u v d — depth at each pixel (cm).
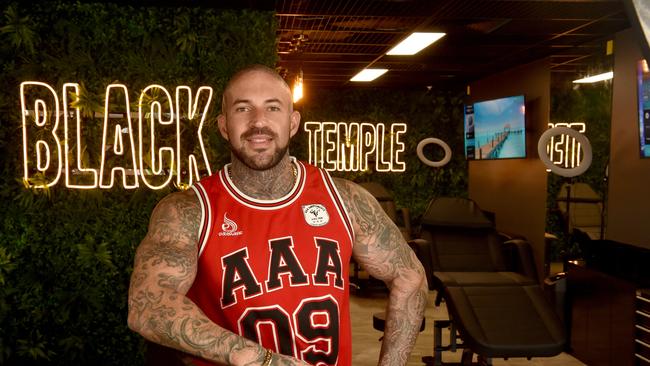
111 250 388
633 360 378
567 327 481
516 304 399
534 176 644
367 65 706
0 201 374
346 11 448
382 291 688
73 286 384
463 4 426
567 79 666
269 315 134
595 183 627
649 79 432
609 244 445
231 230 137
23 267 378
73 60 377
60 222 381
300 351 135
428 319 565
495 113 708
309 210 143
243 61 396
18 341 376
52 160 380
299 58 660
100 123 385
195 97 390
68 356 384
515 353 353
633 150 462
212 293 136
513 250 480
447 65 701
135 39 386
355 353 455
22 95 368
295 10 445
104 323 388
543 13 451
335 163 914
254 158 134
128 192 390
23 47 374
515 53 620
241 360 113
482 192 800
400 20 477
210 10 392
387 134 924
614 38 493
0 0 366
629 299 383
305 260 138
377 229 151
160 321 117
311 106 912
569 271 480
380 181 927
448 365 427
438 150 932
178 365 128
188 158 394
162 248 131
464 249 503
